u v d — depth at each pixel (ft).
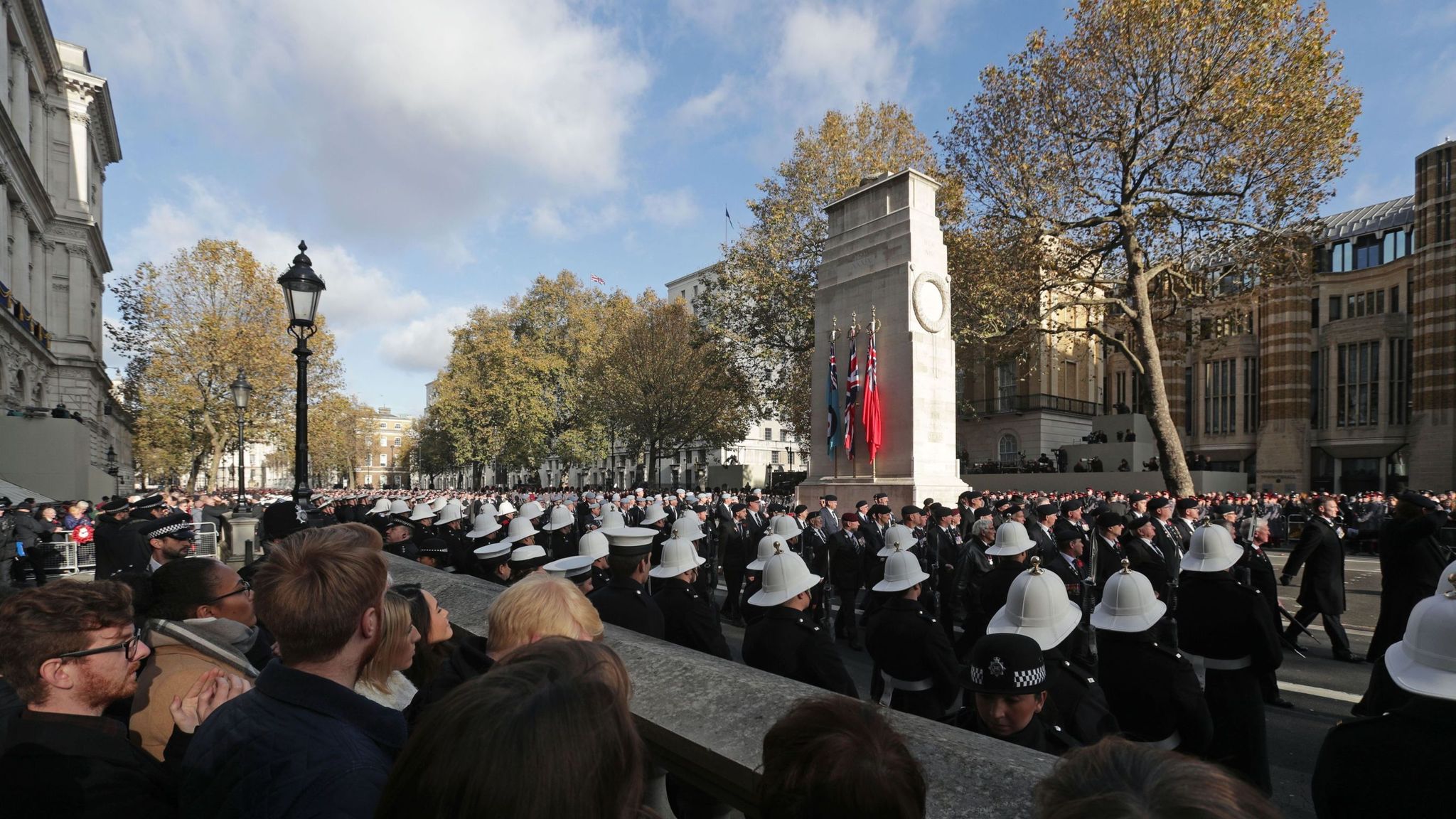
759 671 9.52
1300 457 159.74
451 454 256.32
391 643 8.30
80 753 6.61
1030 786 5.87
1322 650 31.86
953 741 7.09
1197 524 34.01
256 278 142.51
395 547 28.68
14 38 123.03
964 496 47.03
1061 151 80.94
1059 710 12.51
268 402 146.41
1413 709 7.65
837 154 111.14
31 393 122.83
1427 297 144.46
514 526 24.41
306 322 33.55
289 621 6.11
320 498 137.39
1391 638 25.25
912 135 113.60
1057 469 127.13
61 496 91.09
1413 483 145.28
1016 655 9.88
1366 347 156.56
